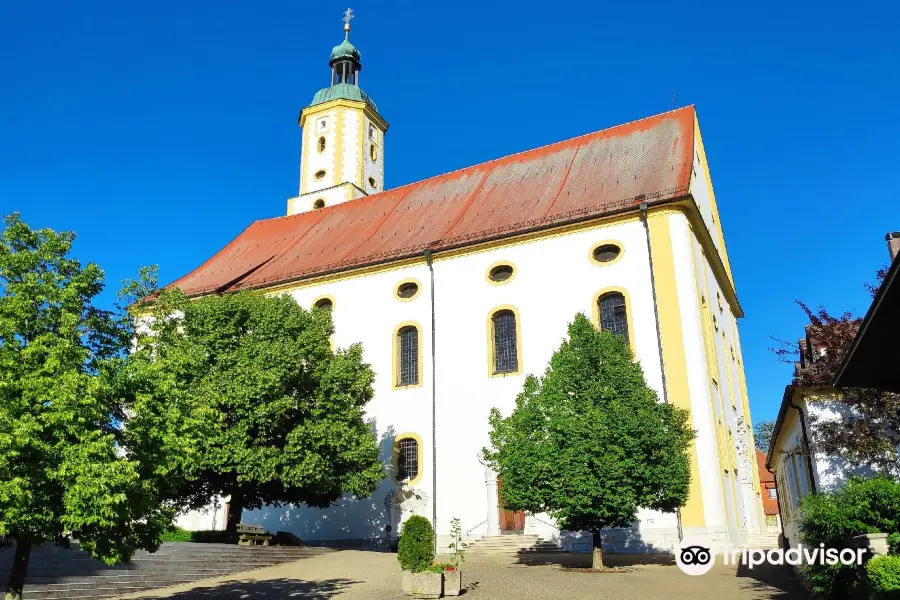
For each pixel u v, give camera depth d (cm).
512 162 3738
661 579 1789
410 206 3834
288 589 1731
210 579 1923
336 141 4794
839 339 1944
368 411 3145
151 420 1144
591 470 1900
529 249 3041
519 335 2942
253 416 2322
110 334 1167
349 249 3625
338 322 3356
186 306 2525
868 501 1208
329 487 2523
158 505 1182
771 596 1471
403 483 2983
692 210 2820
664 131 3409
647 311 2750
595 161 3409
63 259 1142
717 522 2416
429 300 3180
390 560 2306
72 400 993
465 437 2917
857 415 2133
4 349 1027
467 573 1952
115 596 1636
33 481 960
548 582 1767
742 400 3728
